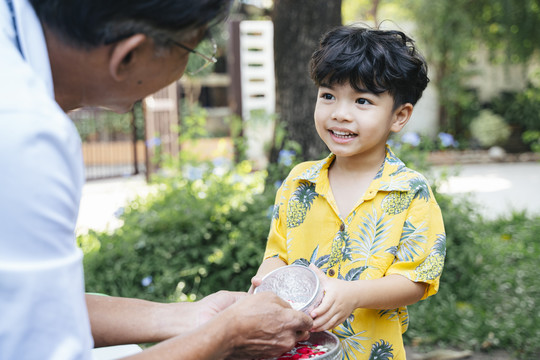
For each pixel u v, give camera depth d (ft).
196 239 11.58
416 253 4.84
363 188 5.14
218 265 11.35
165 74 3.42
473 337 10.08
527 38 30.68
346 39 4.92
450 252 11.83
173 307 4.35
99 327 4.18
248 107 28.02
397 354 4.94
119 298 4.42
